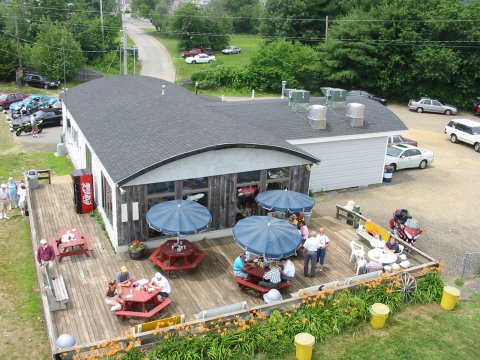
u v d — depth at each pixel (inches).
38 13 2689.5
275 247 538.3
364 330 517.3
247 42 3442.4
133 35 3489.2
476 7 1907.0
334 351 480.7
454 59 1899.6
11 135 1311.5
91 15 3223.4
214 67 2317.9
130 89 1064.8
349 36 2105.1
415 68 1978.3
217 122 794.8
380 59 2075.5
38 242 663.1
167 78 2290.8
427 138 1445.6
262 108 970.1
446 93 1993.1
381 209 887.1
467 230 813.9
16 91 1915.6
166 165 633.0
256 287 557.3
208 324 472.1
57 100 1578.5
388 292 556.4
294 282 602.9
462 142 1398.9
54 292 538.0
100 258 634.8
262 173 717.3
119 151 690.2
